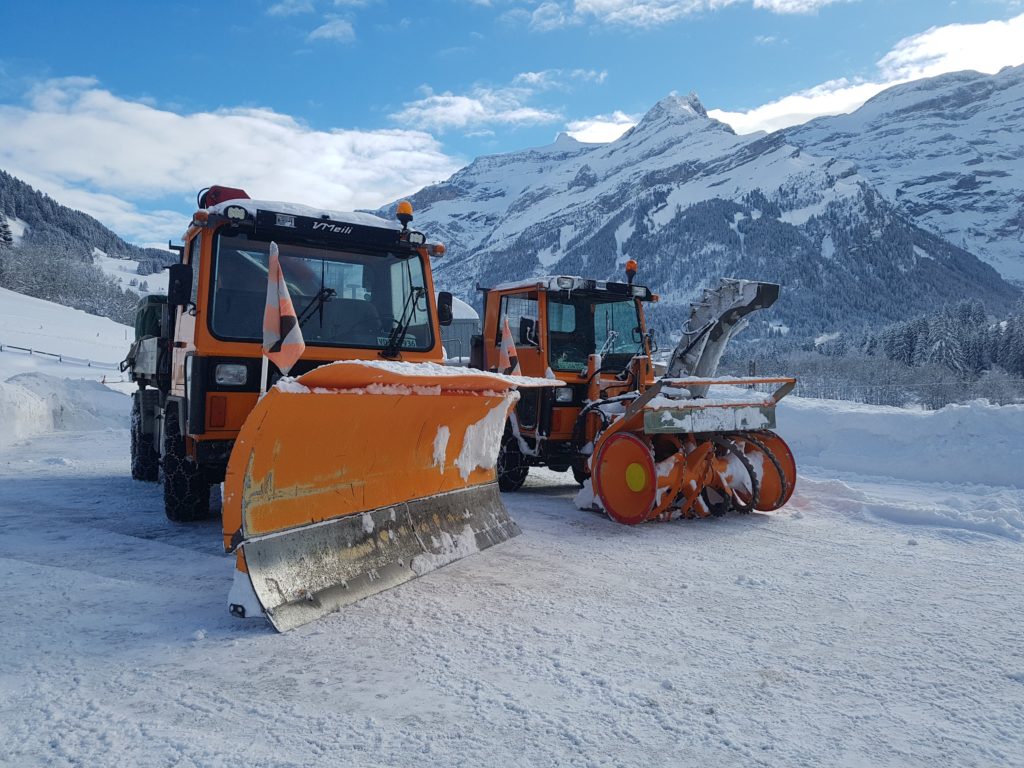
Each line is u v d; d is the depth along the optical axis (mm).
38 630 3406
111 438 13703
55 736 2412
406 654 3193
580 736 2484
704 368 7141
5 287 93625
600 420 6984
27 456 10859
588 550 5234
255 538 3451
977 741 2490
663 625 3645
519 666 3088
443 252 5777
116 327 73625
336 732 2477
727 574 4633
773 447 6910
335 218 5352
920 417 9289
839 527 6109
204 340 4836
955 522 6086
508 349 5828
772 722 2615
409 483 4645
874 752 2410
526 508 7000
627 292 8250
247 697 2740
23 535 5430
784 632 3570
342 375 3449
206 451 4867
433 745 2400
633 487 6152
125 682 2854
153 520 6055
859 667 3143
